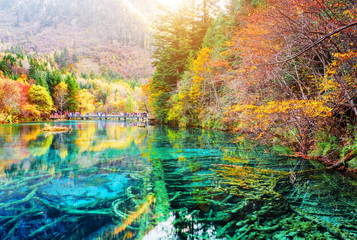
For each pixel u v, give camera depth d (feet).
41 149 30.01
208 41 65.82
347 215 9.92
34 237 8.76
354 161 16.61
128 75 603.26
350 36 15.64
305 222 9.41
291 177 15.78
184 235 8.71
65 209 11.30
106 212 10.98
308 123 20.80
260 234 8.64
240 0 47.29
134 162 22.03
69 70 483.92
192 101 61.31
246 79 26.99
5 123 91.71
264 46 23.38
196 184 14.97
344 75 17.08
